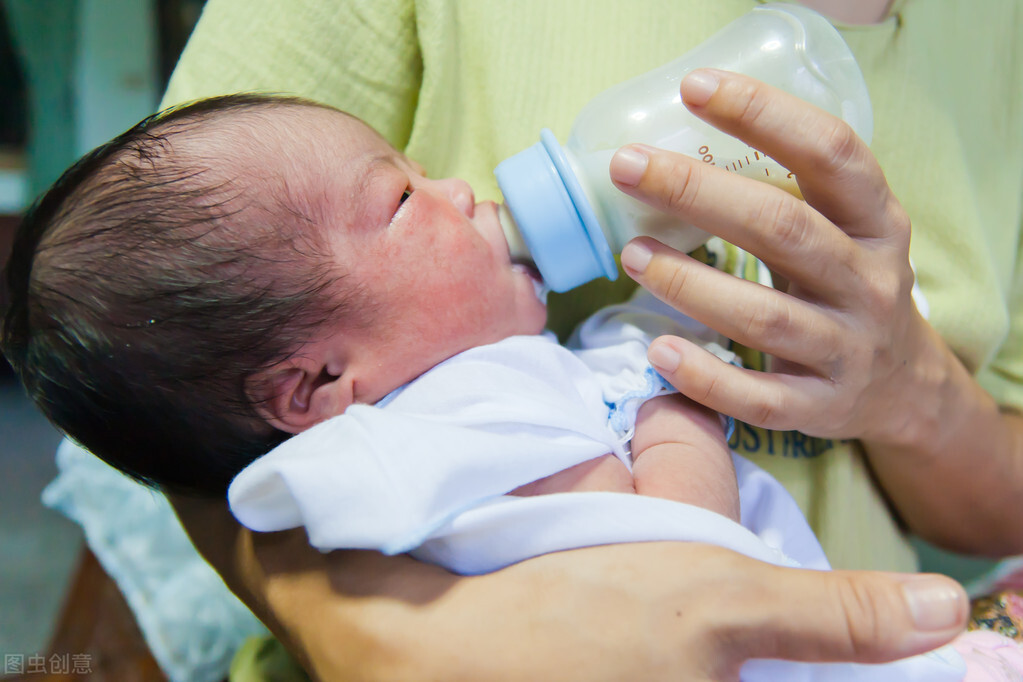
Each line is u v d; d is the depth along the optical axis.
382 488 0.44
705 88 0.46
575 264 0.60
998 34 0.71
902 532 0.83
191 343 0.57
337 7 0.72
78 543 1.96
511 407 0.56
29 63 2.88
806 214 0.49
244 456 0.62
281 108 0.62
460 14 0.74
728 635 0.39
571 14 0.71
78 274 0.57
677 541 0.47
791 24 0.56
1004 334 0.74
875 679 0.52
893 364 0.59
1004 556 0.86
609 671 0.40
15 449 2.38
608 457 0.59
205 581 1.00
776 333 0.52
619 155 0.49
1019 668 0.64
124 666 1.07
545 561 0.45
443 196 0.65
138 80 3.04
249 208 0.57
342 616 0.46
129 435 0.60
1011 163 0.75
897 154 0.70
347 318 0.59
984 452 0.72
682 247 0.60
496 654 0.41
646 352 0.60
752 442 0.71
